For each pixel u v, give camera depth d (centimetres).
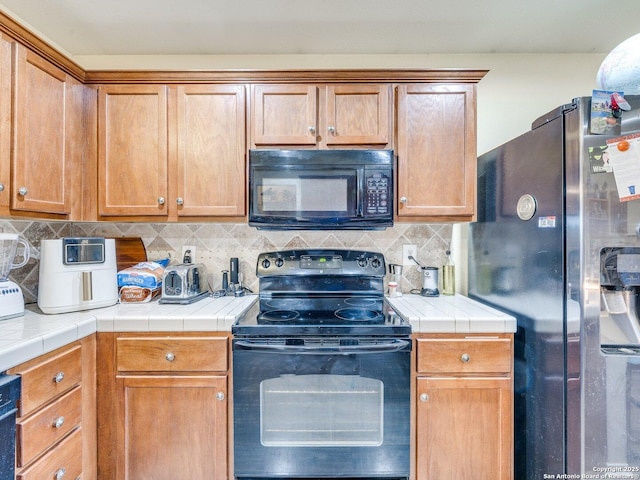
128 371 135
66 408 120
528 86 195
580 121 110
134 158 162
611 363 111
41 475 109
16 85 126
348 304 172
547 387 124
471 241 184
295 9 156
